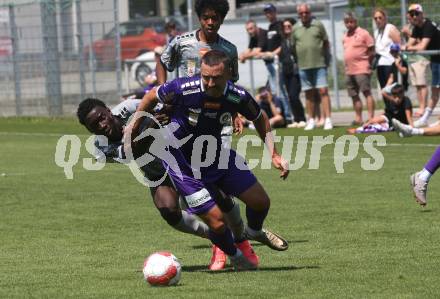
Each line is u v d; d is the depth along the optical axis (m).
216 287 13.04
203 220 14.16
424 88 36.88
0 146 37.03
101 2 46.66
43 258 15.94
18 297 12.77
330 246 16.23
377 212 19.69
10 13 49.03
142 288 13.10
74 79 47.78
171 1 77.44
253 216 14.62
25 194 24.19
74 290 13.11
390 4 52.41
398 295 12.24
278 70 37.38
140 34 53.53
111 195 23.66
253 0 75.44
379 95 44.81
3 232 18.77
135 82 51.69
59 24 47.97
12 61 49.34
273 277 13.70
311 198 22.00
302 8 35.34
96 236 18.11
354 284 13.00
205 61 13.68
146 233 18.33
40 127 44.66
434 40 35.22
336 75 45.69
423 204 18.98
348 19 35.72
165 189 14.91
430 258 14.80
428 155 28.98
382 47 35.53
